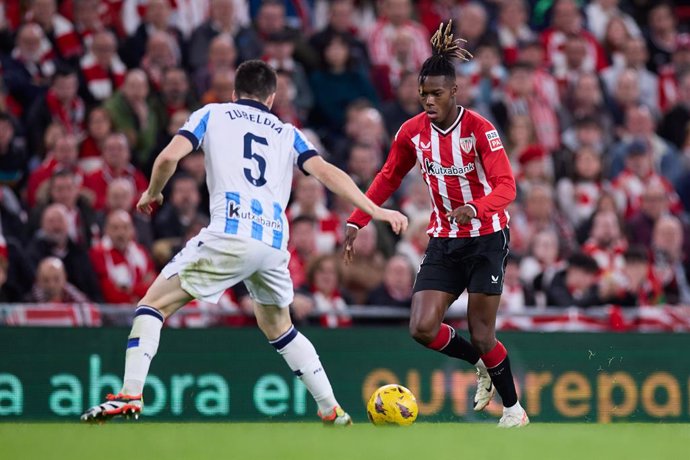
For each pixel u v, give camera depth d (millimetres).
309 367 22719
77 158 39188
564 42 50094
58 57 42250
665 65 52344
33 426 22312
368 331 31109
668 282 41844
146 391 29734
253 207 21312
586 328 34938
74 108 41125
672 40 52938
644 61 50969
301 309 33750
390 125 44500
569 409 31875
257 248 21250
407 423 23344
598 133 45875
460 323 35375
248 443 17594
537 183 43312
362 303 36719
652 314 35344
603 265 40688
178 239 37250
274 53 44125
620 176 45406
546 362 31781
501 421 23812
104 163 38938
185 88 41844
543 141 46219
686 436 20141
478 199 22594
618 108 48656
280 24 45688
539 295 38781
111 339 29922
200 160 39656
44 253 34906
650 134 47500
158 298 21062
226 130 21500
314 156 21719
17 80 40594
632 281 38812
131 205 37344
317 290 35531
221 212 21234
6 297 34375
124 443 17328
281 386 30547
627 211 44719
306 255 37344
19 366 29359
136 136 40406
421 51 47844
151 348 20812
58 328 29625
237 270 21266
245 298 35125
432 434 19969
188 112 41812
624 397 32250
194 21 45812
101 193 38500
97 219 37312
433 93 22656
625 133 47406
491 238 23172
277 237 21594
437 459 15133
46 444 17062
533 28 52812
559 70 49562
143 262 36125
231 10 44688
